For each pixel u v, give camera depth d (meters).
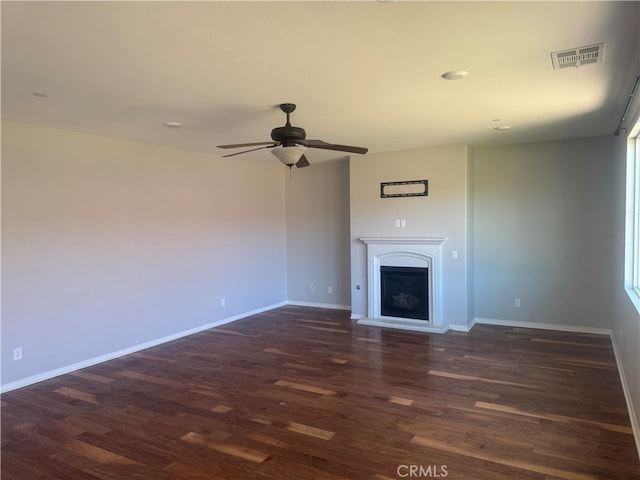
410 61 2.84
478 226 6.40
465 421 3.35
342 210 7.50
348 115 4.23
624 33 2.45
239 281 7.04
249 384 4.23
